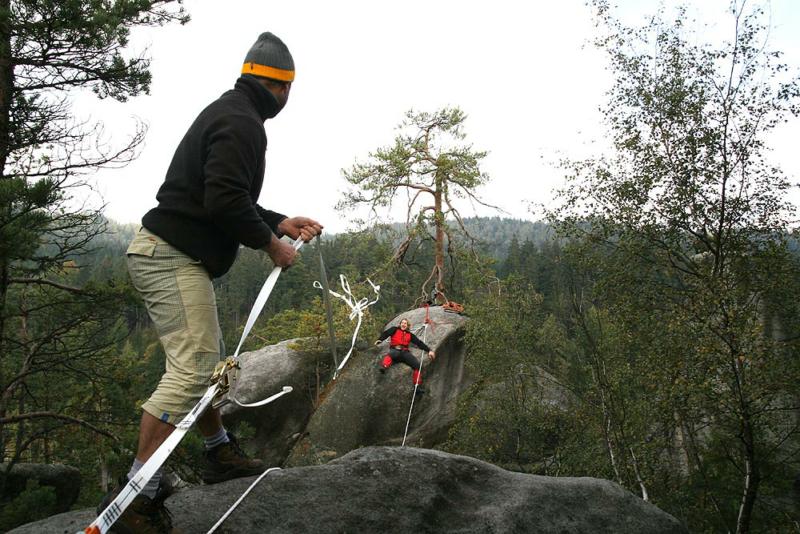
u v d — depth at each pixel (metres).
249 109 2.69
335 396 16.33
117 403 12.21
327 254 53.56
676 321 7.21
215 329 2.67
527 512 3.44
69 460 18.19
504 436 13.30
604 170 8.56
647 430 7.92
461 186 19.92
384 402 16.11
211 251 2.62
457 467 3.63
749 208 7.73
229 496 3.00
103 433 10.84
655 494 7.82
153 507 2.48
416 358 15.90
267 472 3.14
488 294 15.29
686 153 8.04
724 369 6.82
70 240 10.34
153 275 2.58
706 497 7.54
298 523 2.95
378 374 16.52
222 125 2.57
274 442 16.66
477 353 13.85
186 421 2.31
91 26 10.34
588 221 8.74
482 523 3.31
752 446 6.88
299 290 55.25
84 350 11.76
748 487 6.91
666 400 7.25
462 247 19.58
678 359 7.13
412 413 16.03
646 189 8.33
